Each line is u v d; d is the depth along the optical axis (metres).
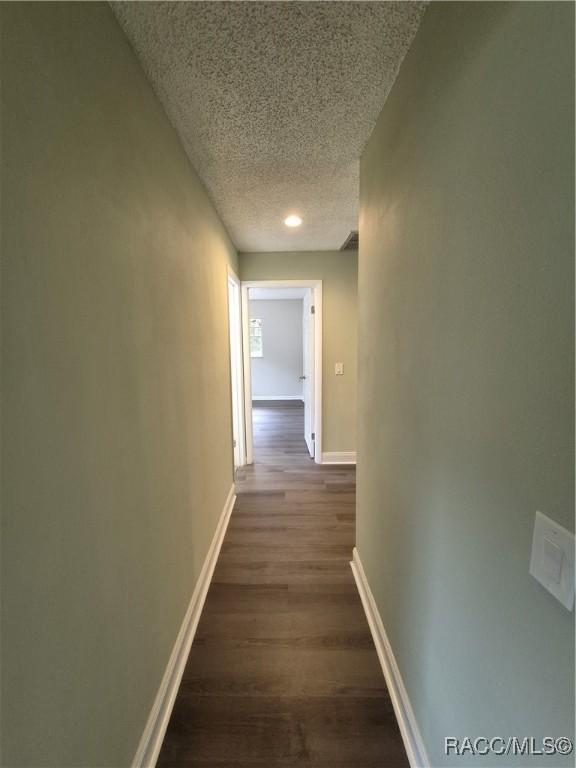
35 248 0.65
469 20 0.74
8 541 0.58
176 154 1.53
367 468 1.80
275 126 1.52
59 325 0.71
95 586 0.84
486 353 0.71
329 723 1.26
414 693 1.15
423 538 1.06
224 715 1.29
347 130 1.55
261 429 5.71
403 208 1.18
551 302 0.53
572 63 0.48
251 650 1.56
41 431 0.66
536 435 0.58
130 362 1.05
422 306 1.04
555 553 0.54
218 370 2.51
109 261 0.92
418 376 1.08
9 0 0.58
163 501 1.32
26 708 0.62
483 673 0.75
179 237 1.56
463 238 0.79
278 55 1.12
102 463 0.88
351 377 3.93
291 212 2.55
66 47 0.74
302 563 2.18
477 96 0.72
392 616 1.39
